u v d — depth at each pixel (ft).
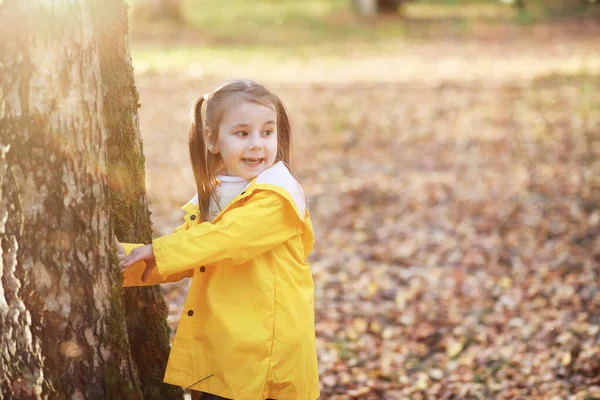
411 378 14.33
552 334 15.56
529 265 19.83
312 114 39.40
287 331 8.97
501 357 14.80
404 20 82.84
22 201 7.73
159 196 26.05
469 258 20.80
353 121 37.86
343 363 14.99
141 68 49.88
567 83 43.04
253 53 59.52
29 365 8.02
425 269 20.29
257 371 8.82
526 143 32.04
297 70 52.60
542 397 13.10
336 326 16.83
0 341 8.01
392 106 40.88
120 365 8.50
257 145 8.97
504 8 89.66
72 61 7.78
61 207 7.84
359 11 86.69
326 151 32.91
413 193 26.96
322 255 21.57
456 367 14.66
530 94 41.14
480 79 47.21
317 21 81.25
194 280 9.27
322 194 27.20
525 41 65.16
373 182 28.45
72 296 8.01
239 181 9.34
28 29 7.51
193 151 9.50
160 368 9.92
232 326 8.83
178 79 46.75
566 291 17.80
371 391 13.87
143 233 9.62
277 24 78.23
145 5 72.02
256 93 8.96
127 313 9.45
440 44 65.62
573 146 30.71
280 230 8.95
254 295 8.93
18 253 7.81
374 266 20.65
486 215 24.17
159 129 35.53
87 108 7.97
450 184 27.71
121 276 8.50
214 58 55.83
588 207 23.71
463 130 35.35
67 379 8.10
